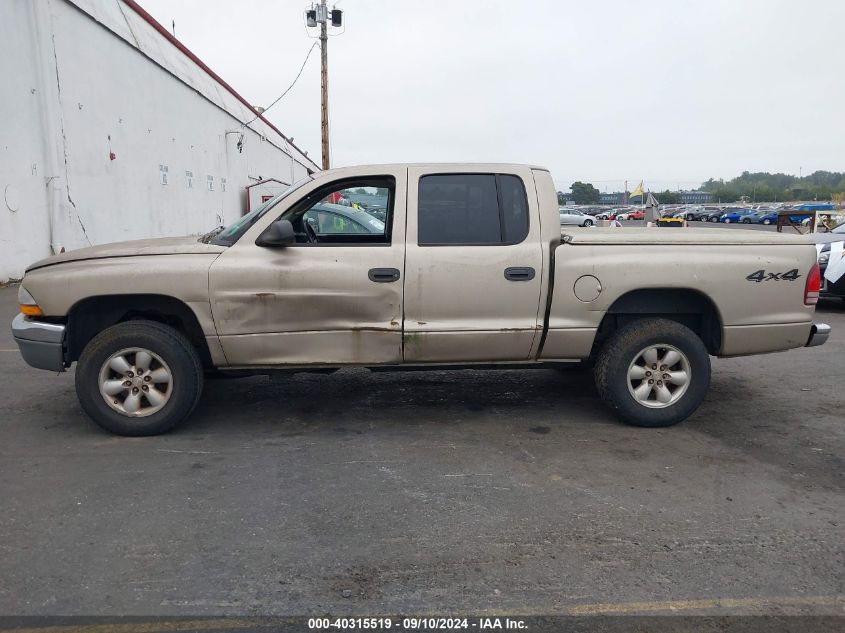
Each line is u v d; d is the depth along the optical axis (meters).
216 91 26.98
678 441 4.84
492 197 4.88
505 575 3.10
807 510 3.77
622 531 3.51
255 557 3.23
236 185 30.36
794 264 5.00
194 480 4.10
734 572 3.13
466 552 3.29
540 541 3.40
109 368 4.74
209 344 4.72
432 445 4.72
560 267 4.80
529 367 5.10
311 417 5.32
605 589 2.99
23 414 5.32
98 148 15.52
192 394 4.79
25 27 12.78
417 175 4.87
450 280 4.74
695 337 4.96
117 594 2.92
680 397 5.02
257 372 4.95
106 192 15.95
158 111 19.44
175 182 21.06
